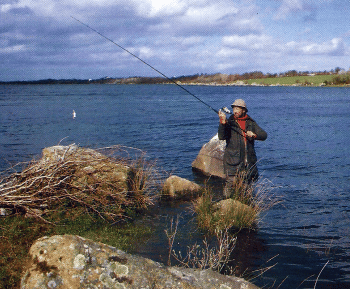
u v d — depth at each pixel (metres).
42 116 28.08
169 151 12.20
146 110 35.88
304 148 12.34
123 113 31.75
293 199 6.38
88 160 5.59
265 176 8.24
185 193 6.57
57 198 4.88
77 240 2.62
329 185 7.41
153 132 18.19
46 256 2.48
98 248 2.63
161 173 8.41
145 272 2.59
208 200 5.75
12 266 3.08
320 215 5.52
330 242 4.46
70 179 5.29
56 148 6.40
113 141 14.92
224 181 7.84
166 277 2.63
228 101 53.91
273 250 4.16
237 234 4.66
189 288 2.62
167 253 3.99
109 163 6.01
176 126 21.20
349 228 4.98
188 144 14.02
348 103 42.31
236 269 3.65
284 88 122.56
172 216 5.38
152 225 4.95
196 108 38.91
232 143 5.94
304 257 3.99
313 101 48.00
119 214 5.14
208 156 8.79
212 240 4.44
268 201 6.21
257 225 5.03
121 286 2.44
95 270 2.47
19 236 3.88
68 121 24.05
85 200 5.16
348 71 125.62
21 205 4.48
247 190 5.95
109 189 5.62
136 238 4.42
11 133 17.59
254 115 27.66
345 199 6.42
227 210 5.15
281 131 17.50
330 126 19.55
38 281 2.35
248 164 5.93
